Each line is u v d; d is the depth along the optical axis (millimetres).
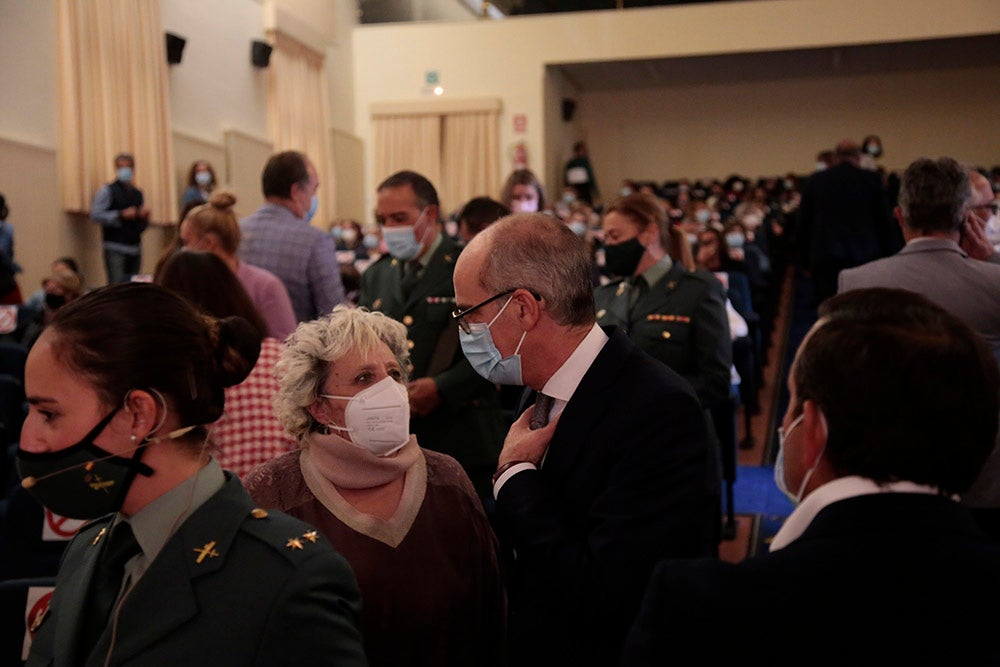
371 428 1664
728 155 17547
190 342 1146
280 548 1116
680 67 15805
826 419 1016
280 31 12672
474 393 2848
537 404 1691
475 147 14719
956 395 968
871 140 12406
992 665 906
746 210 10656
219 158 11391
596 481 1544
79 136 8984
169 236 10336
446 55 14875
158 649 1060
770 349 8062
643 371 1576
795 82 17266
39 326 5887
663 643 995
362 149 15086
